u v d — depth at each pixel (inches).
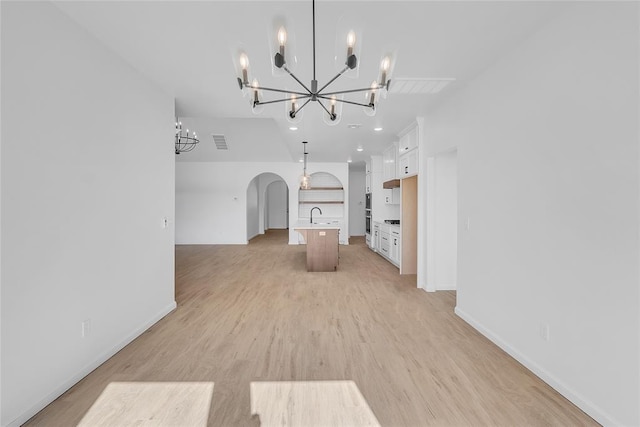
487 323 116.2
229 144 338.0
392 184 262.1
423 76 121.1
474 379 88.2
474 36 92.9
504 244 105.3
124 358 100.6
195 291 179.5
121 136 108.0
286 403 77.7
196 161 377.7
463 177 133.6
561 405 76.5
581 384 75.3
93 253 94.0
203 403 77.7
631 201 64.0
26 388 71.8
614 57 67.2
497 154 109.0
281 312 144.4
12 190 68.5
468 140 128.9
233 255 303.0
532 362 91.9
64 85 82.8
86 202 91.0
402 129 208.4
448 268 181.3
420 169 182.2
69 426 69.7
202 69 116.5
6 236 67.3
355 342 112.5
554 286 83.7
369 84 127.6
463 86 131.7
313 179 422.6
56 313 80.2
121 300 108.0
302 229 229.9
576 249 76.7
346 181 375.9
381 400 78.9
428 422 70.8
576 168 76.9
